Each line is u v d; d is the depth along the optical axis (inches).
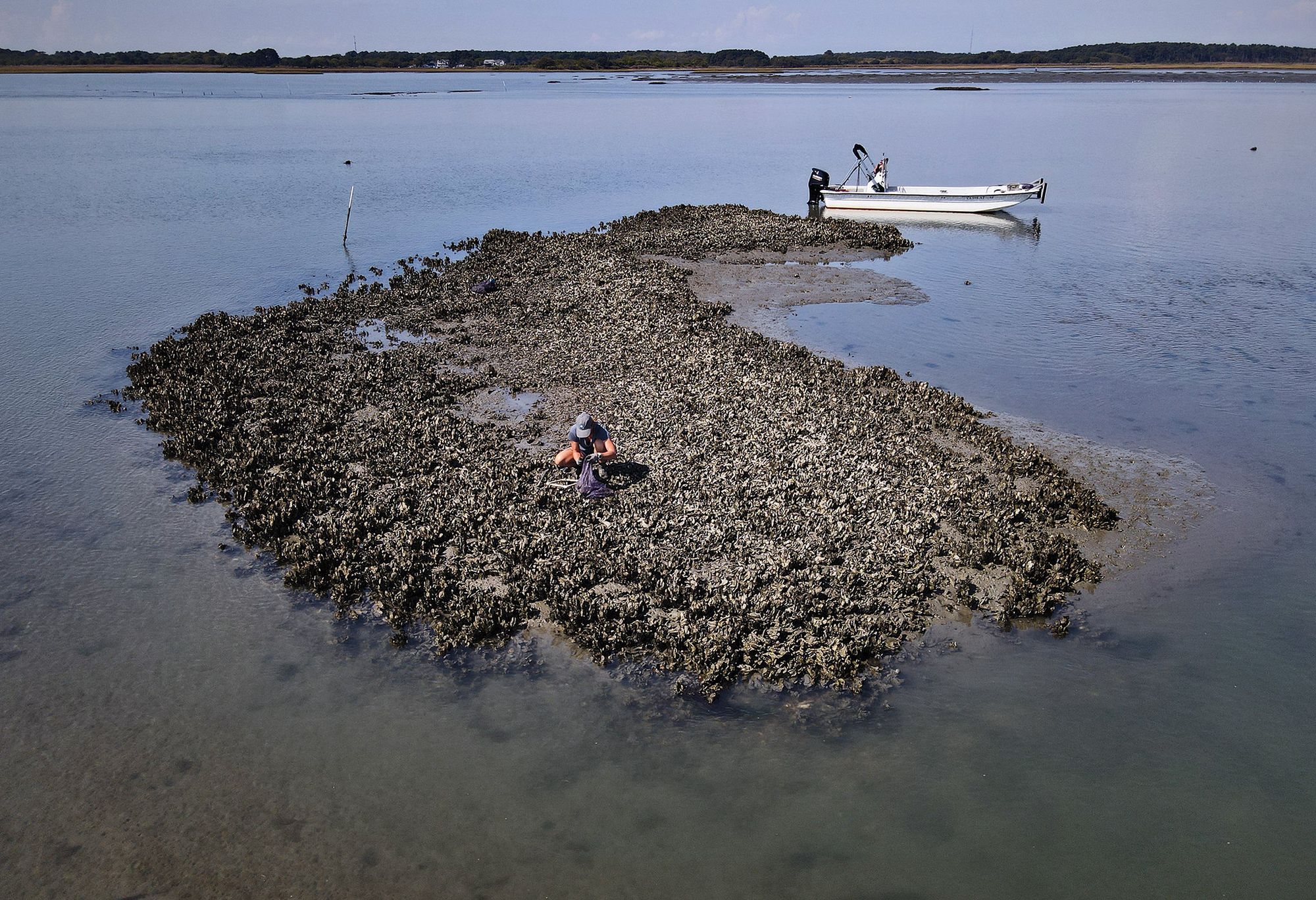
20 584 427.5
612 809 299.0
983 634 398.6
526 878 271.7
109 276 1055.6
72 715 341.4
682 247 1264.8
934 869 275.1
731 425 601.6
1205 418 643.5
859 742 331.9
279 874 273.6
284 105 4638.3
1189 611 413.7
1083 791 306.7
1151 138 2827.3
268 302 957.8
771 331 877.8
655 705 352.2
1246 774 313.6
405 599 415.2
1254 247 1245.7
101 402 665.6
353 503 506.9
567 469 544.1
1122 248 1273.4
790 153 2546.8
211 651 383.9
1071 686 362.6
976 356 792.9
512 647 387.5
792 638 384.8
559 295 969.5
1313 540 475.8
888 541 456.1
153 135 2915.8
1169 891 267.1
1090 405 672.4
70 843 284.0
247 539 472.4
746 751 327.3
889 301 995.9
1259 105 4409.5
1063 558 446.9
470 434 601.9
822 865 276.4
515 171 2160.4
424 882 270.5
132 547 467.2
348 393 676.7
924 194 1624.0
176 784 309.4
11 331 831.1
